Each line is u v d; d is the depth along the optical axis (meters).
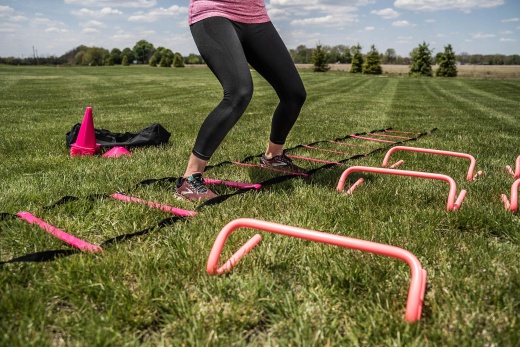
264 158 4.59
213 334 1.72
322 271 2.22
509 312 1.85
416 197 3.57
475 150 6.07
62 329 1.77
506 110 13.73
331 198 3.44
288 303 1.91
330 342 1.70
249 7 3.42
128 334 1.72
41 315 1.80
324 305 1.97
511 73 57.00
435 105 15.42
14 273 2.16
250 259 2.33
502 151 6.04
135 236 2.65
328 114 11.72
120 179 3.97
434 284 2.11
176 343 1.65
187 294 2.04
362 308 1.89
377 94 21.47
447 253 2.45
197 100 15.77
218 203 3.30
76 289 2.03
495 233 2.96
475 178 4.32
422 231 2.77
